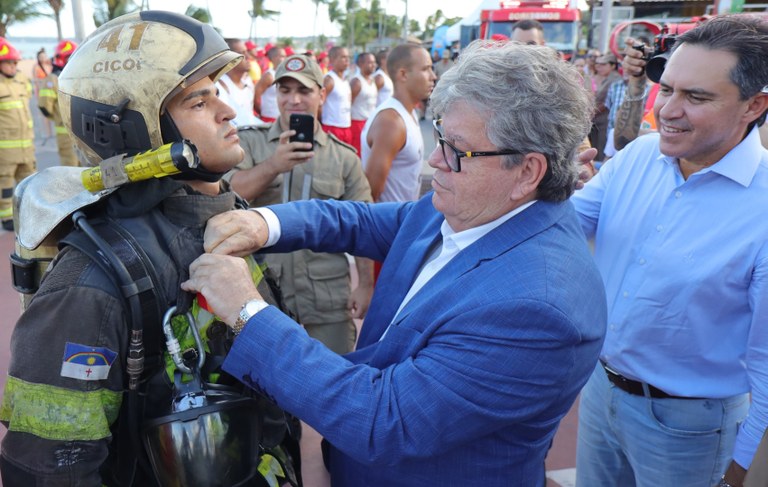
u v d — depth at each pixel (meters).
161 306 1.13
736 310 1.55
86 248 1.09
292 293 2.48
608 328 1.74
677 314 1.58
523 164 1.16
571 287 1.14
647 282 1.63
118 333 1.10
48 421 1.06
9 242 5.84
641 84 2.76
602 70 5.84
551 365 1.10
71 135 1.22
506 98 1.11
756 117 1.49
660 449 1.69
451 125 1.16
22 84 6.16
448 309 1.18
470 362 1.10
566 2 11.83
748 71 1.41
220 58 1.17
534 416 1.15
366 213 1.66
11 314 4.23
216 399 1.15
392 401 1.11
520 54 1.14
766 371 1.44
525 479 1.26
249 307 1.14
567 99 1.14
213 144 1.19
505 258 1.18
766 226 1.47
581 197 1.92
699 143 1.50
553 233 1.22
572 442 3.00
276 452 1.42
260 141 2.57
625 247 1.72
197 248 1.24
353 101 9.23
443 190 1.24
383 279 1.50
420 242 1.44
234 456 1.16
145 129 1.13
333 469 1.44
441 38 20.44
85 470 1.09
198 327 1.21
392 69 3.15
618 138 2.89
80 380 1.07
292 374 1.12
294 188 2.50
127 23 1.16
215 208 1.28
